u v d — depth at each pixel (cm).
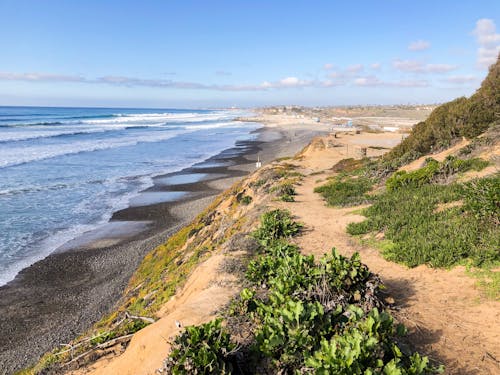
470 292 576
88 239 1867
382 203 1137
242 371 420
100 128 7988
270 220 1003
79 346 753
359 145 3862
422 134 1889
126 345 702
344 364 352
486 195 787
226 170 3706
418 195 1117
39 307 1273
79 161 3925
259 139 6731
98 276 1497
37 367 759
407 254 736
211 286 714
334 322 449
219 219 1717
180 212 2317
